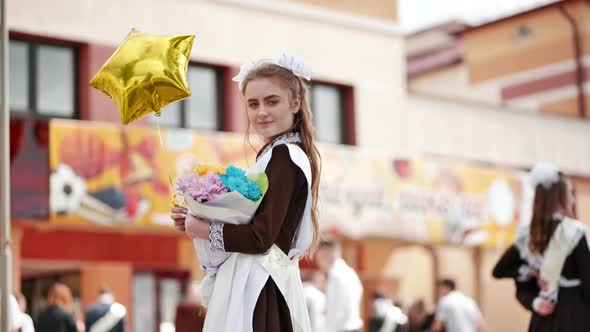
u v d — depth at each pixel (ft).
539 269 25.89
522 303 26.18
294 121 17.97
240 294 16.84
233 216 16.63
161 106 18.54
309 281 53.67
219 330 16.92
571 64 100.63
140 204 56.85
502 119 88.89
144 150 57.57
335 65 78.13
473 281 83.30
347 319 42.70
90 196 55.36
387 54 81.35
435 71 104.47
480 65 103.09
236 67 72.23
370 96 79.92
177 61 18.52
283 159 17.11
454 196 71.87
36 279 63.67
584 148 95.20
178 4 70.03
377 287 75.77
